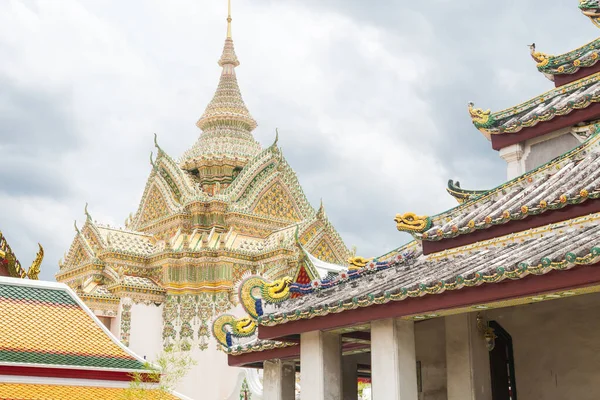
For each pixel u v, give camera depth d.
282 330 15.22
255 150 52.41
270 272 42.44
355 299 13.42
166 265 44.12
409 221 15.56
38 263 27.19
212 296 43.34
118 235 46.34
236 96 55.19
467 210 15.74
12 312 23.53
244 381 33.09
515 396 14.88
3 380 20.92
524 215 13.30
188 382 41.66
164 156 50.53
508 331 15.27
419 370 16.69
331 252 45.53
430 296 12.43
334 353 15.29
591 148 14.93
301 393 15.27
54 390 21.53
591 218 12.48
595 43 17.66
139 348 41.94
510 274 11.06
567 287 10.62
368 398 36.16
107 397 22.06
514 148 18.00
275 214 48.97
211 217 46.78
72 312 24.70
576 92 17.47
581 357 14.20
